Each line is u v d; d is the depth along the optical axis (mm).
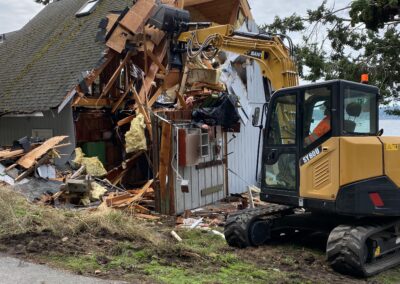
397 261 6793
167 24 11602
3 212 6496
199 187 11141
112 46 12242
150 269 5008
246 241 7145
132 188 12508
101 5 17578
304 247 7457
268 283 5180
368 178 6297
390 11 17266
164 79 12742
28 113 12969
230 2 16156
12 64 17547
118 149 13484
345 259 5965
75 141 12570
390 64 19484
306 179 6645
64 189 9844
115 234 6391
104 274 4707
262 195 7301
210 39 10336
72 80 12711
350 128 6559
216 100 12156
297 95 6797
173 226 8930
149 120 11695
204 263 5602
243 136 14039
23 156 10875
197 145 10406
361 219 6750
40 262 5004
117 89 13438
